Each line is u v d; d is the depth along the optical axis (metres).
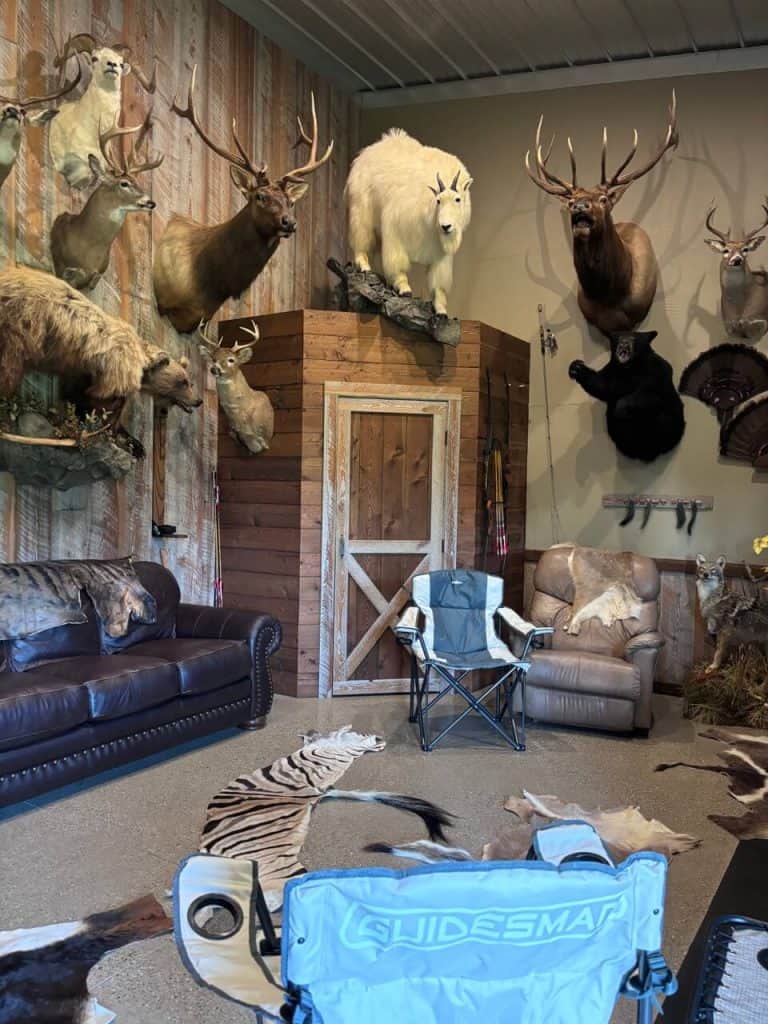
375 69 6.14
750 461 5.41
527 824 3.32
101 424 4.03
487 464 5.45
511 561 5.84
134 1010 2.14
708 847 3.15
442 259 5.08
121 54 4.39
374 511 5.23
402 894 1.11
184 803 3.48
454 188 4.75
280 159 5.82
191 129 5.07
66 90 3.61
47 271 4.19
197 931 1.47
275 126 5.76
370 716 4.82
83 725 3.51
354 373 5.14
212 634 4.47
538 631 4.34
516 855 3.03
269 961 1.45
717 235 5.21
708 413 5.53
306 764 3.98
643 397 5.45
